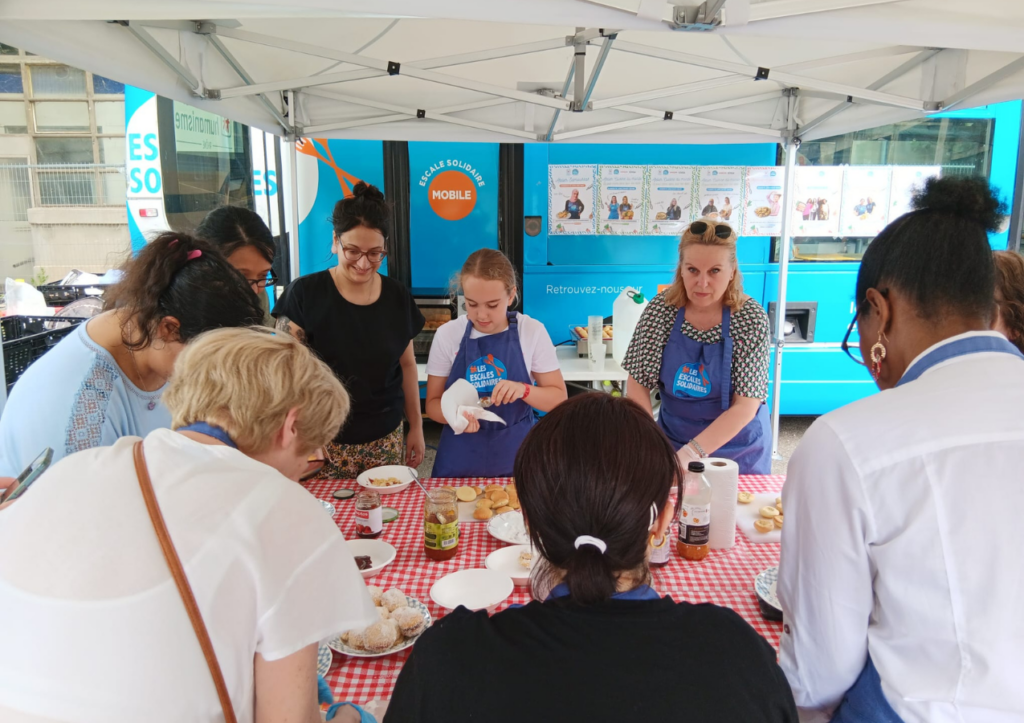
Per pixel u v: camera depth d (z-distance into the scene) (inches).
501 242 191.9
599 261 194.9
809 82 114.0
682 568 67.1
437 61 104.9
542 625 30.5
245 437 38.3
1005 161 193.9
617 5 64.2
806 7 66.6
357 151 186.9
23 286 163.2
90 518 33.5
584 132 148.6
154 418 64.9
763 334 97.8
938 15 68.5
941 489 35.7
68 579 32.4
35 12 65.2
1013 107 191.8
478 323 100.7
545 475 31.6
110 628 31.9
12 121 416.8
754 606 60.2
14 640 32.4
